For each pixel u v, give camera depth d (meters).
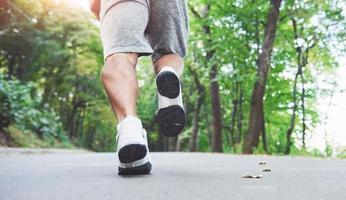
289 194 1.57
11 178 2.09
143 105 24.53
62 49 18.31
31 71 17.12
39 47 15.70
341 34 12.29
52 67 19.52
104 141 35.12
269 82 16.08
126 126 2.08
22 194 1.56
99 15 2.46
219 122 15.01
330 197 1.50
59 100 24.14
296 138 20.56
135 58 2.24
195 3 14.45
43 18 15.21
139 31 2.21
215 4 12.82
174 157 5.16
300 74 13.35
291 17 12.25
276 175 2.29
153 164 3.38
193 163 3.62
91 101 25.92
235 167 3.02
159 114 2.21
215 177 2.14
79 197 1.50
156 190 1.66
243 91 16.75
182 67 2.48
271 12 11.33
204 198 1.48
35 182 1.92
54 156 5.50
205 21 13.14
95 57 21.75
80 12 18.42
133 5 2.23
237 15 12.32
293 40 13.45
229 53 12.98
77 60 20.23
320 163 3.75
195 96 19.25
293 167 3.08
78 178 2.08
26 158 4.73
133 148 2.06
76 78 22.91
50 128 14.16
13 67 15.83
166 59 2.40
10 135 11.14
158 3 2.34
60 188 1.72
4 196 1.52
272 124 20.80
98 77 23.92
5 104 10.84
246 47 12.81
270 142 20.88
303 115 13.66
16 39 14.44
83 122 30.41
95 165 3.27
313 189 1.70
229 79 12.29
